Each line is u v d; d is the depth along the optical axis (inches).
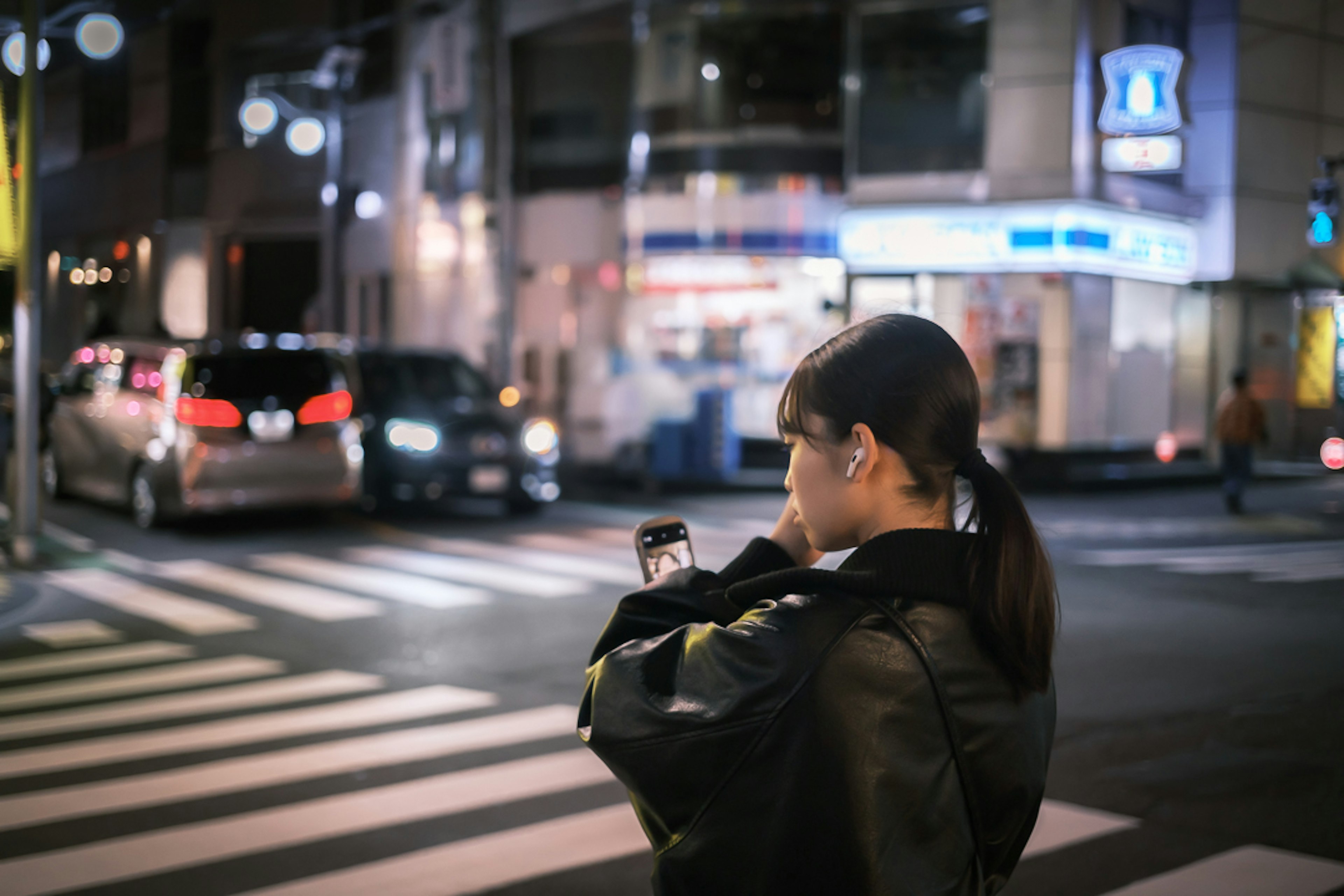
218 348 527.5
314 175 1101.7
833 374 56.8
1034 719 54.8
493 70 754.2
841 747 51.4
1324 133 895.7
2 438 464.1
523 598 392.2
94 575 430.0
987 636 53.1
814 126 836.0
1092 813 195.8
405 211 1023.0
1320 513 644.1
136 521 542.9
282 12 1112.8
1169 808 198.4
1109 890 164.6
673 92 847.1
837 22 832.9
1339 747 231.9
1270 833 187.2
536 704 263.4
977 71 796.6
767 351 839.1
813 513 58.5
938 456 56.2
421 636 335.9
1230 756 226.1
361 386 553.6
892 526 57.4
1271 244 876.6
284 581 422.0
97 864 171.2
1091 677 287.7
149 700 265.3
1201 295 878.4
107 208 1305.4
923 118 807.7
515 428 577.6
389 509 617.0
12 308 1143.6
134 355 562.3
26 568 440.5
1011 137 786.2
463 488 559.5
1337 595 398.3
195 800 198.8
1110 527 578.6
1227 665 299.1
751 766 51.8
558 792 204.4
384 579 425.4
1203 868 172.6
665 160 846.5
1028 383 788.6
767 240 826.8
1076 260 770.2
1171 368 860.6
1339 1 891.4
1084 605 380.5
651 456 760.3
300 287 1133.1
